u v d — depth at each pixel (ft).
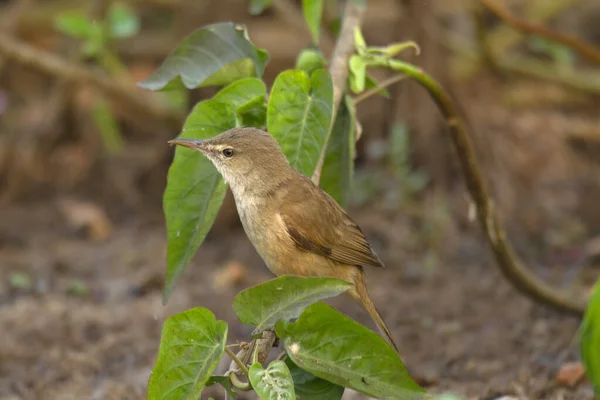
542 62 58.34
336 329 19.49
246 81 23.49
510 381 30.55
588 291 38.34
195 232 24.30
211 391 30.71
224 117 24.29
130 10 54.80
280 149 24.80
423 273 41.70
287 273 25.39
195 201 24.32
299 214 24.68
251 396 30.14
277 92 22.86
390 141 47.85
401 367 19.47
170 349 19.36
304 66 25.79
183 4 53.16
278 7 47.80
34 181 50.47
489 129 49.47
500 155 48.73
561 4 55.88
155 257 43.73
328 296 19.20
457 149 29.01
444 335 35.40
